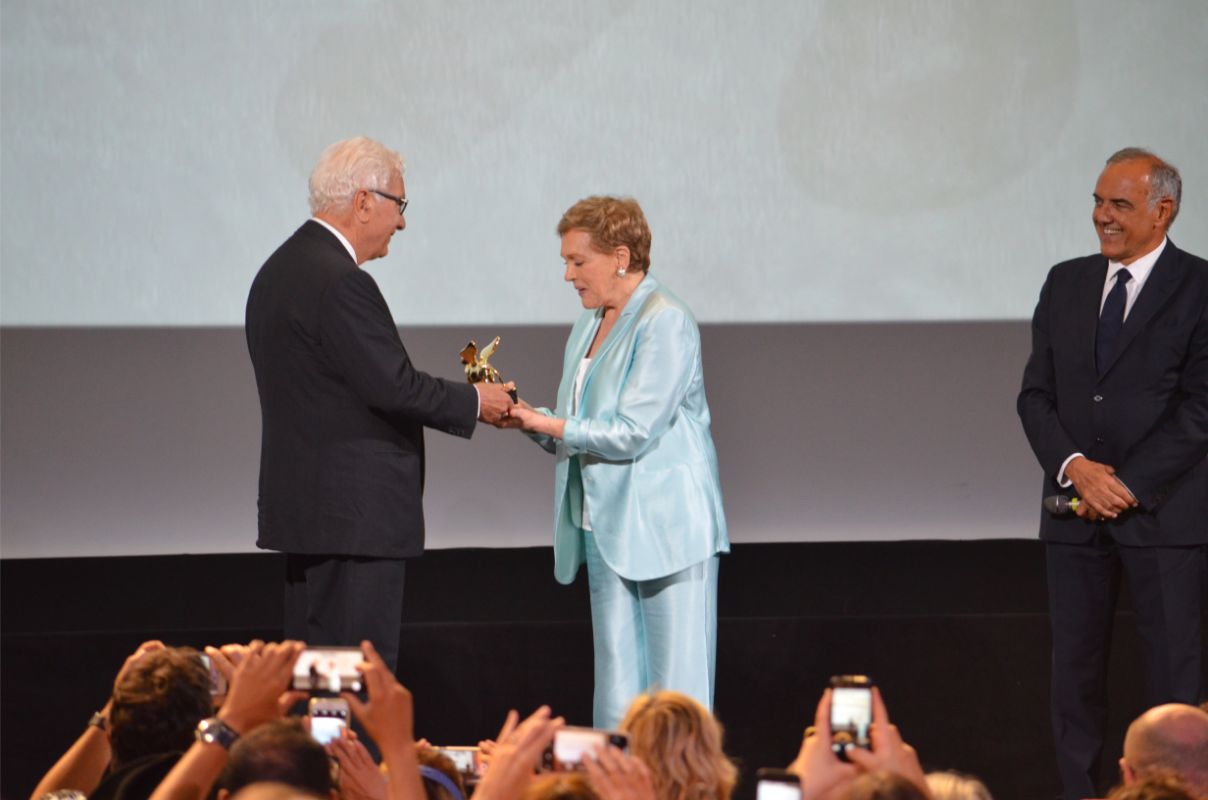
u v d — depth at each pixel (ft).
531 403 41.75
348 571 24.59
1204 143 42.01
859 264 42.24
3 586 36.63
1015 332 42.27
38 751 32.42
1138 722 16.99
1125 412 26.37
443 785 16.96
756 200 41.98
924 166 42.01
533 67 41.34
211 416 40.68
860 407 41.91
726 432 41.81
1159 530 26.13
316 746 13.88
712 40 41.55
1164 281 26.37
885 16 41.65
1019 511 41.83
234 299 41.16
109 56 40.57
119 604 35.42
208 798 15.76
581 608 35.17
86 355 40.45
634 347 25.84
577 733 13.70
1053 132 41.93
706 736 15.44
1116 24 41.75
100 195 40.81
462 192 41.52
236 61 40.86
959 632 33.50
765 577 37.52
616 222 25.85
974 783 14.78
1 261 40.50
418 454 25.08
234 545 40.45
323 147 41.11
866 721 14.42
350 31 40.93
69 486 39.96
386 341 24.02
